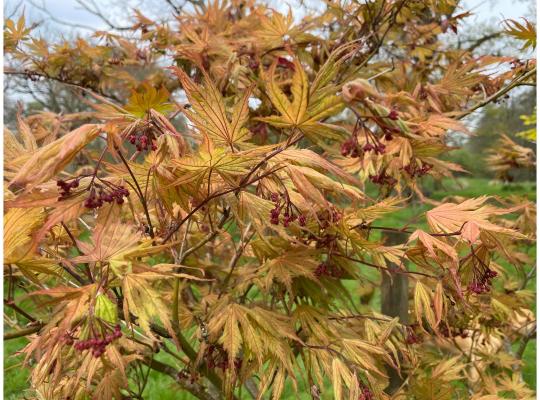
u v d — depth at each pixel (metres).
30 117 0.61
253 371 0.39
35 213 0.29
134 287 0.29
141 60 0.77
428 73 0.72
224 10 0.68
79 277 0.33
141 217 0.46
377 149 0.31
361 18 0.64
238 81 0.52
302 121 0.31
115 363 0.34
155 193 0.31
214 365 0.41
